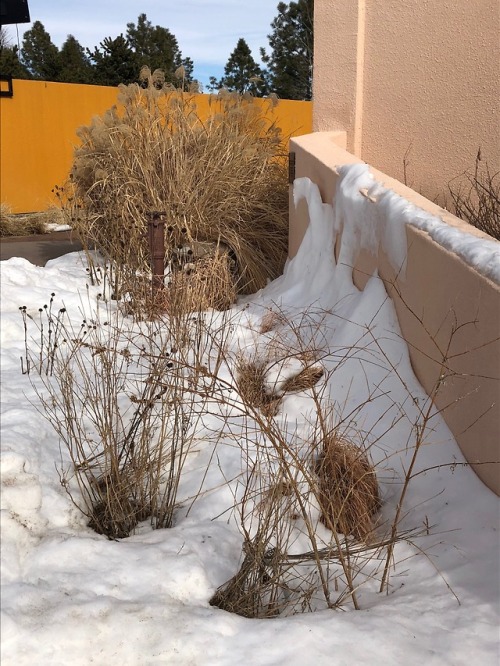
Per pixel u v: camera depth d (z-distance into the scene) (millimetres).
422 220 3803
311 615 2594
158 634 2422
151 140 7297
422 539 3039
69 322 5289
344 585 2881
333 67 6520
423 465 3402
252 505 3205
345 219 4969
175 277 5133
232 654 2395
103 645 2355
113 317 5645
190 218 6598
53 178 13086
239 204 6980
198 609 2588
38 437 3473
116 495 3084
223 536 3021
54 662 2273
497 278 2980
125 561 2754
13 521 2809
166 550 2855
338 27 6406
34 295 5875
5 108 12305
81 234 7242
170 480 3209
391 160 6105
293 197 6363
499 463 2994
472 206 5086
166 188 6965
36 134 12758
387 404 3779
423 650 2418
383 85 6094
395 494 3342
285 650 2402
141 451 3301
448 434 3455
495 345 2969
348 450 3342
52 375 4348
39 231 10719
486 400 3072
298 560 2936
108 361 3812
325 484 3238
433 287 3596
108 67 20781
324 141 6230
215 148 7223
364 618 2566
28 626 2348
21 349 4828
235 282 6512
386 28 5984
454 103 5438
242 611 2686
